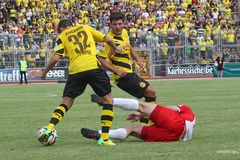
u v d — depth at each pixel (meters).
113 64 28.77
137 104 24.36
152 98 29.16
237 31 118.25
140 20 126.88
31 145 24.52
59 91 70.88
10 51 105.50
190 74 116.25
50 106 47.31
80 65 24.33
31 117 37.91
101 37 25.17
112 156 20.84
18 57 106.19
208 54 116.94
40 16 123.38
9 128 31.52
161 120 24.30
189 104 45.81
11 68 105.81
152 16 130.00
